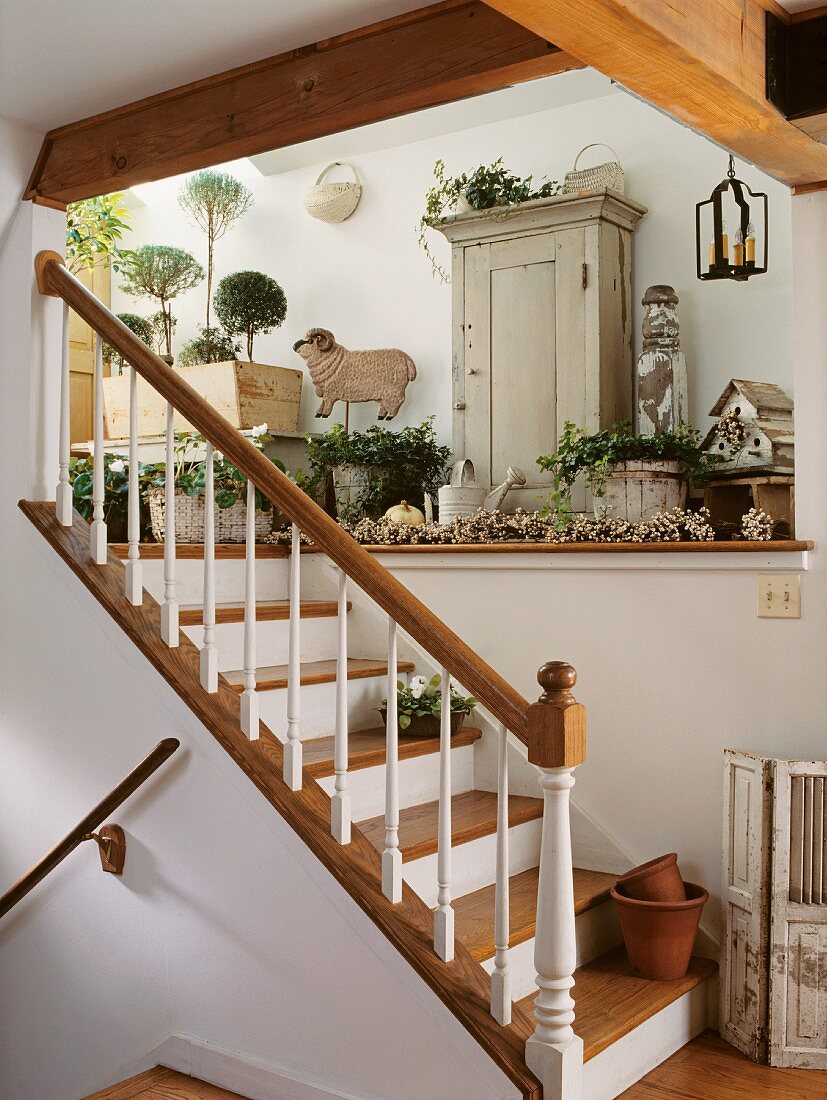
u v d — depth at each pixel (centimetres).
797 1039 282
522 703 225
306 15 255
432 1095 230
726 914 301
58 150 328
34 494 333
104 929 305
